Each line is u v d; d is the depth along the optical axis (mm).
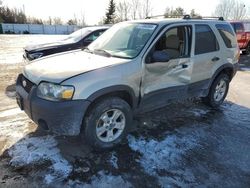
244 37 14070
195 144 3785
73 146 3535
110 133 3484
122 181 2906
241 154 3590
